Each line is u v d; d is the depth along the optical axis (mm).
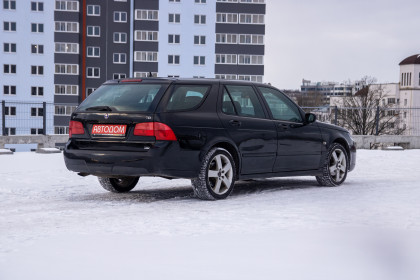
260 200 7129
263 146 7934
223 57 88750
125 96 7379
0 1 84812
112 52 88312
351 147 9367
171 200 7430
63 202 7531
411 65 133875
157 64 87875
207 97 7512
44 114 22891
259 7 88062
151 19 87312
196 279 3371
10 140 22156
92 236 4812
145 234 4875
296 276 3428
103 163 7207
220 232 4914
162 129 6973
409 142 25266
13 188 9125
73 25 85625
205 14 88312
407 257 3910
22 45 85312
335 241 4457
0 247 4383
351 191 7941
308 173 8648
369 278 3377
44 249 4277
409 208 6152
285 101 8578
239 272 3527
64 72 85750
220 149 7402
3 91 85438
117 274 3506
